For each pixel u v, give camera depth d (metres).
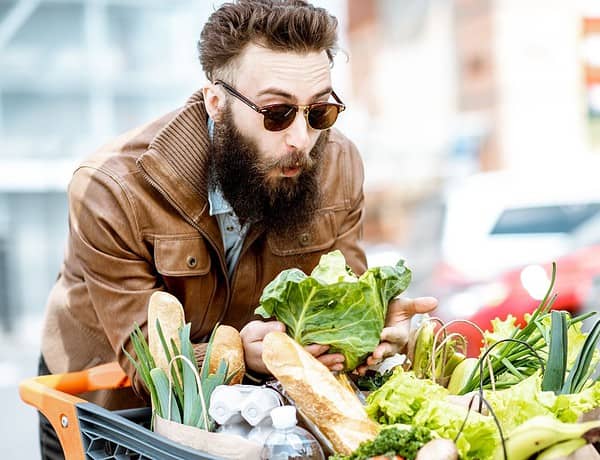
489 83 18.14
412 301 2.57
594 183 9.91
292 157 2.62
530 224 9.59
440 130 18.77
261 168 2.66
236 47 2.64
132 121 14.97
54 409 2.59
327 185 3.09
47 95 14.57
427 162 18.59
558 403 2.20
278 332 2.31
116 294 2.78
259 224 2.87
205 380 2.35
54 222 14.73
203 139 2.83
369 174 18.80
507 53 17.94
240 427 2.27
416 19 19.22
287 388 2.24
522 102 17.81
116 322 2.78
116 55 14.72
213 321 2.98
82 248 2.82
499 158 17.98
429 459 1.99
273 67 2.58
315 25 2.60
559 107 17.72
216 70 2.72
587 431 2.02
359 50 19.94
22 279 14.58
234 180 2.71
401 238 17.58
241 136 2.68
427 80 19.09
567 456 2.02
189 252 2.82
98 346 3.15
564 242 9.30
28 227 14.62
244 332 2.51
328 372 2.27
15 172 14.47
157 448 2.24
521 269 8.73
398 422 2.27
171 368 2.35
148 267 2.83
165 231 2.80
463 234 9.62
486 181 10.52
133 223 2.77
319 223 3.05
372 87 19.84
